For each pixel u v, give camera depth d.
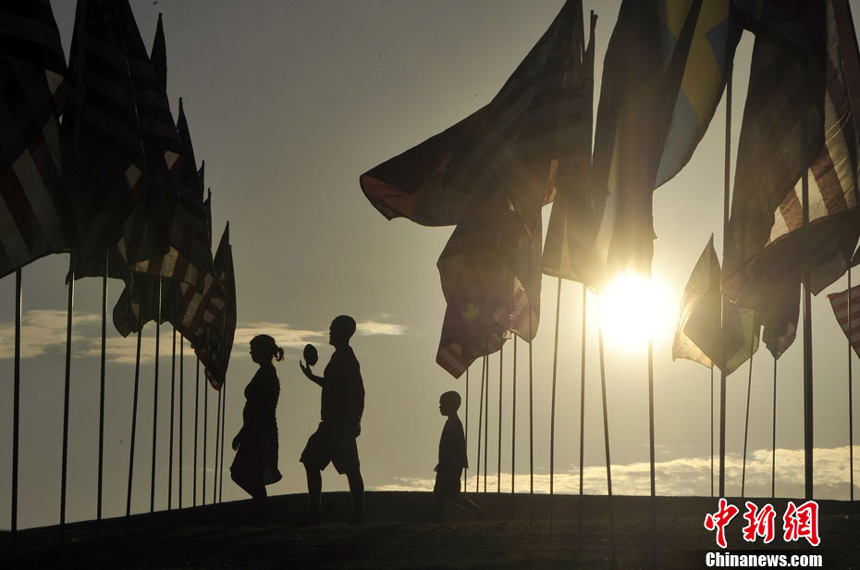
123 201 14.55
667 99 15.23
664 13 15.46
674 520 18.89
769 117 15.33
